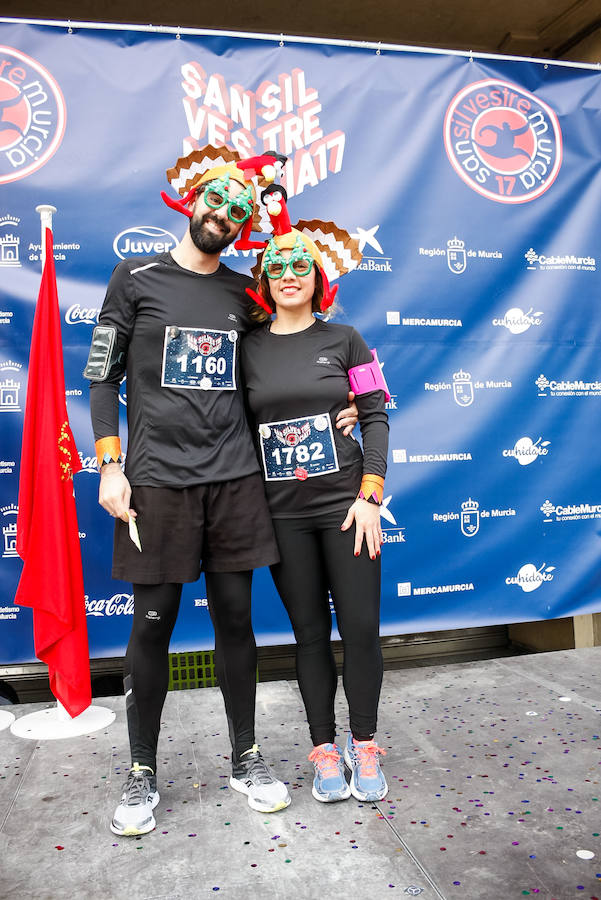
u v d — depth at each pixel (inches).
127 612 106.0
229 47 108.5
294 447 68.9
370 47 112.3
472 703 95.4
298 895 53.9
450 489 114.9
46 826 66.0
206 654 123.8
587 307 119.6
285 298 69.1
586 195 120.0
